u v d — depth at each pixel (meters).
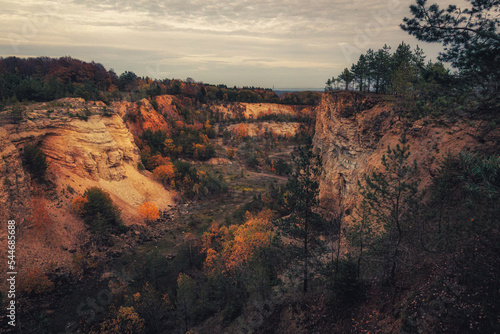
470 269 14.23
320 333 19.55
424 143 28.69
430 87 18.62
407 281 17.88
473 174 11.91
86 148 72.62
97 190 64.50
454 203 18.42
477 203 14.68
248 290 33.97
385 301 17.92
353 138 47.47
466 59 14.75
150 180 92.62
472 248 14.98
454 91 16.83
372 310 18.11
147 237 66.00
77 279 46.97
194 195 95.06
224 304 39.94
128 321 35.25
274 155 168.75
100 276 48.59
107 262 53.41
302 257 25.19
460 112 18.70
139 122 136.12
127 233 65.38
